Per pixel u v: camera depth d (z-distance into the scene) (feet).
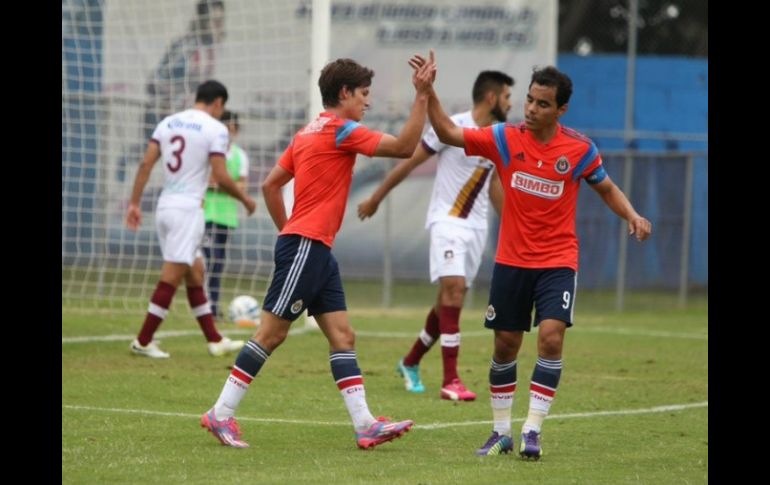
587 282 207.92
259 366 80.69
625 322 184.85
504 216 78.95
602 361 135.95
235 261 185.06
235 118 162.50
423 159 109.09
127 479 68.90
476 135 78.43
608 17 254.47
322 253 80.12
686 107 222.48
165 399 100.07
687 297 207.41
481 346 148.15
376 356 135.64
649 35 253.24
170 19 185.98
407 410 98.78
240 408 96.73
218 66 192.75
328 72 80.94
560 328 77.00
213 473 70.90
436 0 212.64
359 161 209.97
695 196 207.72
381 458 76.89
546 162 77.41
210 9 186.29
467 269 109.40
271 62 202.49
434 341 109.91
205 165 127.34
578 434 88.74
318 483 68.33
